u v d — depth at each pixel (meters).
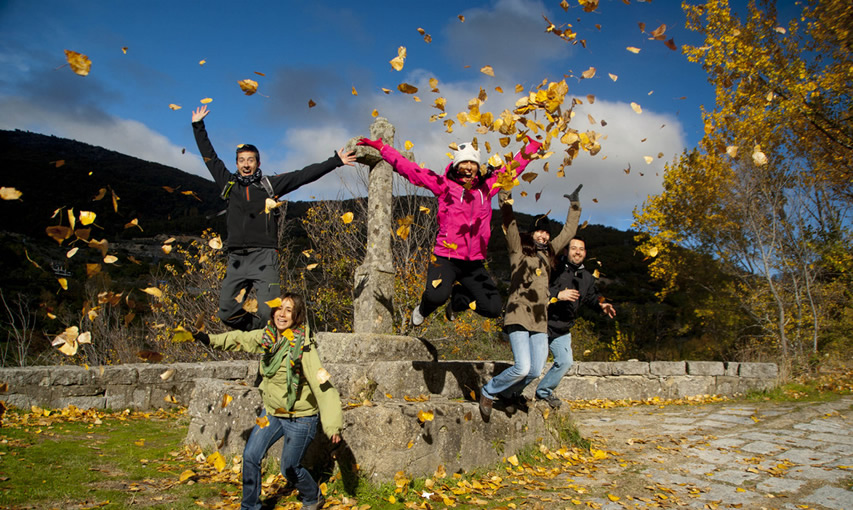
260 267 4.19
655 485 4.12
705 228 12.44
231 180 4.27
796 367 9.94
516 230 4.26
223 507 3.12
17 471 3.45
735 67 10.21
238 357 10.41
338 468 3.55
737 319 12.59
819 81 9.91
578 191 4.59
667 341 15.10
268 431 3.03
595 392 9.11
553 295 4.67
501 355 10.65
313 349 3.05
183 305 10.54
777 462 4.76
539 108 3.36
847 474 4.38
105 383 6.25
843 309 11.66
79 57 2.45
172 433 5.14
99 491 3.23
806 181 11.30
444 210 4.05
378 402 4.06
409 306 10.39
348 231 11.54
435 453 3.84
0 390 3.00
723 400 8.57
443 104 3.45
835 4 8.80
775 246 11.49
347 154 4.37
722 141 11.47
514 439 4.54
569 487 3.96
